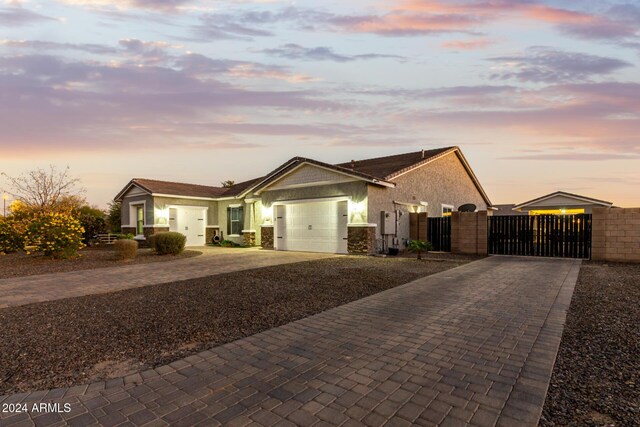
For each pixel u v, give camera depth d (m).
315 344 4.57
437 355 4.16
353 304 6.62
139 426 2.76
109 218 29.03
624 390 3.26
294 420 2.82
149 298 7.23
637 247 12.13
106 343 4.67
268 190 19.33
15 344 4.62
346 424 2.76
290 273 10.21
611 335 4.76
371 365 3.89
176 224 22.42
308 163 16.86
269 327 5.31
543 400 3.09
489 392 3.25
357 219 15.45
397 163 20.05
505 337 4.76
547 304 6.48
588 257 13.23
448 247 16.47
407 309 6.24
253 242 21.59
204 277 9.73
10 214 17.39
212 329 5.23
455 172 23.05
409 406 3.02
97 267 12.00
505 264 12.02
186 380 3.58
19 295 7.64
